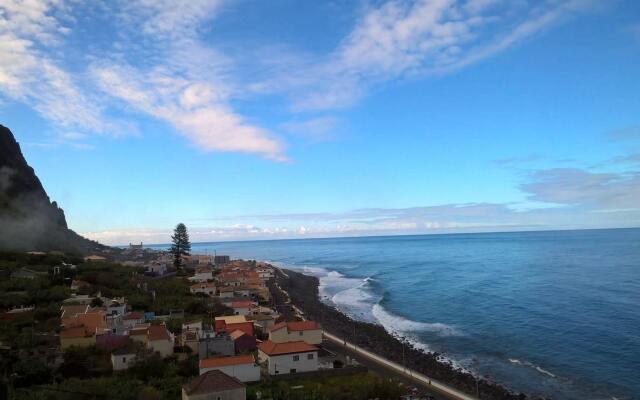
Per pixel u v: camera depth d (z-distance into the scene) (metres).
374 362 73.00
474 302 131.75
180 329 81.62
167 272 165.62
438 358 81.94
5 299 87.50
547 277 169.38
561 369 74.25
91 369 60.50
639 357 77.88
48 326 74.50
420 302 137.62
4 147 197.88
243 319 90.56
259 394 53.44
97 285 111.62
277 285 164.88
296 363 65.38
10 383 51.41
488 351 85.44
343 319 113.56
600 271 178.38
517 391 65.44
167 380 56.72
